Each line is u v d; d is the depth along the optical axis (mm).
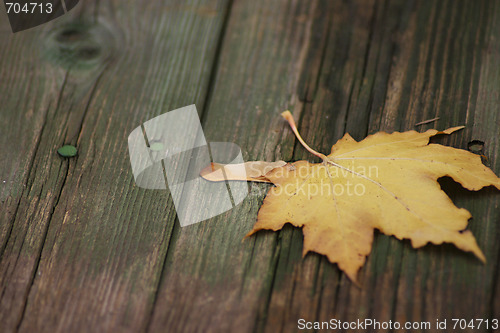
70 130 456
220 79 479
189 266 406
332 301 395
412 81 468
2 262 410
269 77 479
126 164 441
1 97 470
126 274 406
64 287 403
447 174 410
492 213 408
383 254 402
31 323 395
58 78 480
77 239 416
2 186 433
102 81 479
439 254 400
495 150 434
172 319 394
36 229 419
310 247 399
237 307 396
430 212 399
